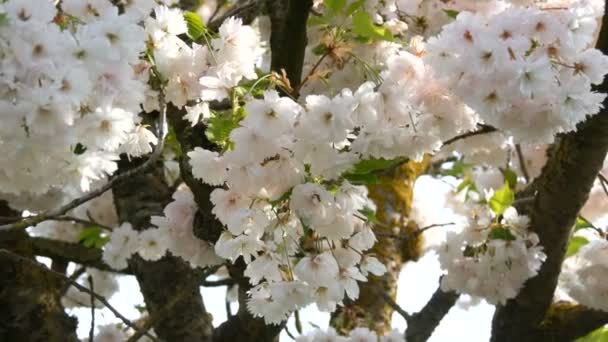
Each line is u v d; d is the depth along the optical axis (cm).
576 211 471
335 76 434
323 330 502
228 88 332
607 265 508
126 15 299
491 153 593
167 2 407
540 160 626
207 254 412
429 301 574
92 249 600
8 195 540
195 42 380
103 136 292
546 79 328
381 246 620
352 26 427
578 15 348
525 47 330
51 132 273
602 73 346
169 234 408
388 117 330
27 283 541
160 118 330
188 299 542
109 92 289
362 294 593
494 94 341
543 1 455
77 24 308
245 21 533
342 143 310
